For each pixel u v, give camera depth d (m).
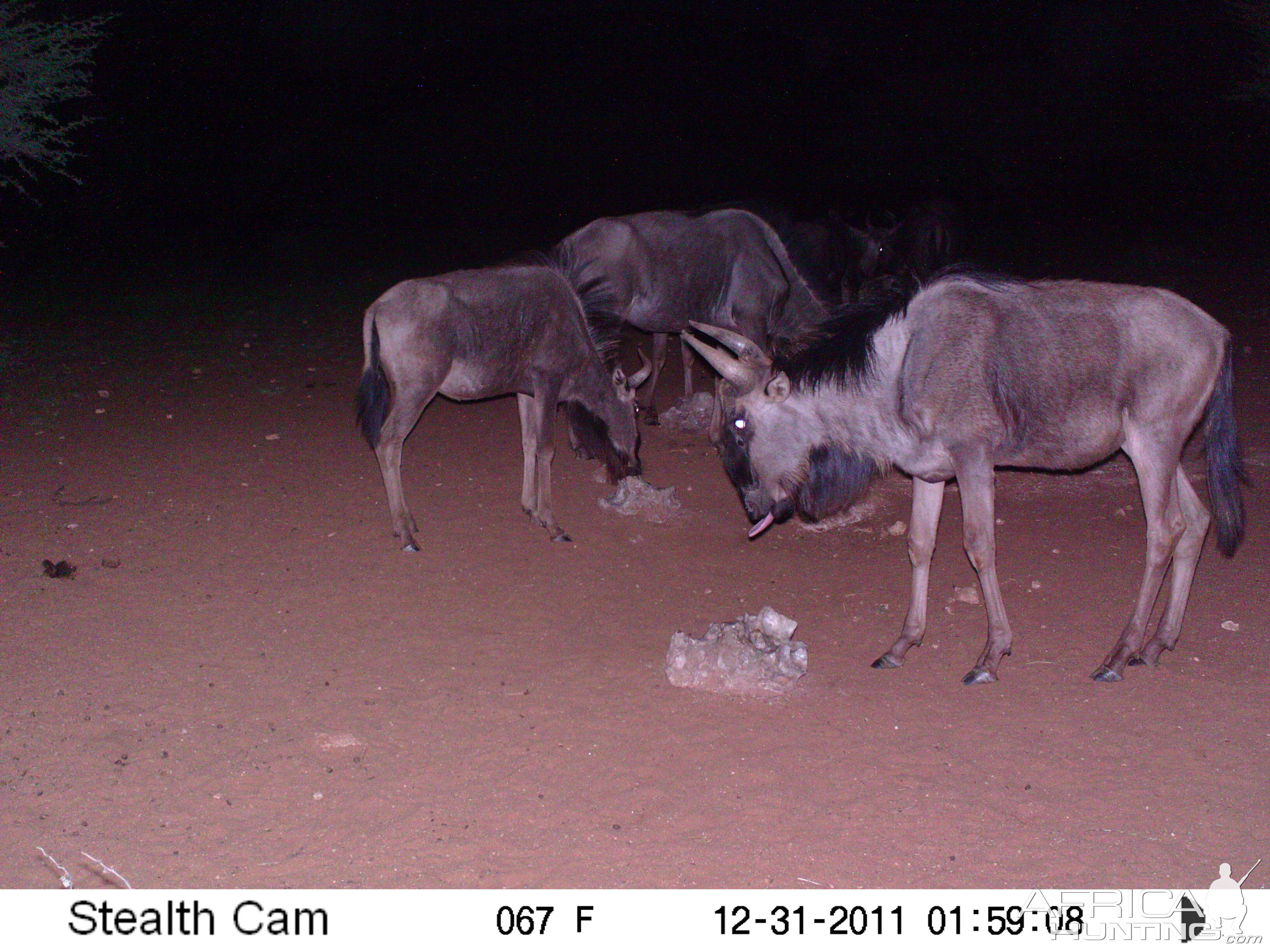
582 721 6.16
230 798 5.38
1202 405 6.56
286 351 16.45
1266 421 11.92
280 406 13.18
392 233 31.58
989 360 6.46
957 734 6.03
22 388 13.66
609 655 7.00
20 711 6.12
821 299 11.95
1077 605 7.66
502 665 6.84
